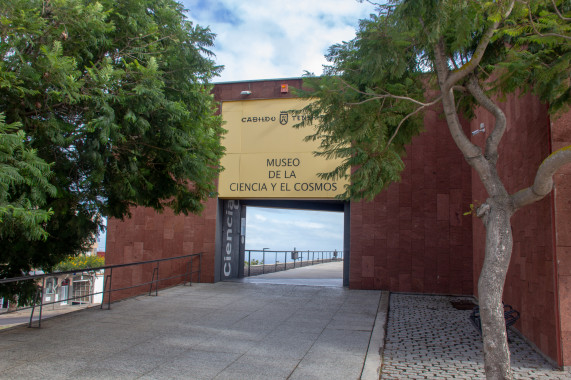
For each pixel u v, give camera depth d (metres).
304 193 13.58
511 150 8.50
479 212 4.47
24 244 8.71
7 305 11.77
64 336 7.22
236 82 14.32
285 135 13.87
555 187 6.13
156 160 8.48
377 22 5.82
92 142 6.33
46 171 5.50
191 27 8.28
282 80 14.10
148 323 8.24
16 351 6.32
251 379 5.28
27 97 5.95
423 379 5.44
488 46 6.74
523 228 7.58
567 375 5.67
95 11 5.86
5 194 4.64
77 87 5.59
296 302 10.60
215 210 14.07
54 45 5.47
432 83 7.48
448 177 12.65
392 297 11.88
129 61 7.30
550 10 5.88
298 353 6.39
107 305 10.05
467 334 7.82
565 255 6.00
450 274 12.37
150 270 14.25
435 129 12.85
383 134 6.24
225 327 7.98
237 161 14.05
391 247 12.74
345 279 13.46
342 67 6.80
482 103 5.18
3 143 4.64
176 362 5.90
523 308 7.57
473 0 5.05
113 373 5.43
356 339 7.20
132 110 6.74
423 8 4.79
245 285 13.48
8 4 4.99
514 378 5.55
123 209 8.73
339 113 6.45
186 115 7.74
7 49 5.22
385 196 12.91
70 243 10.05
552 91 5.76
